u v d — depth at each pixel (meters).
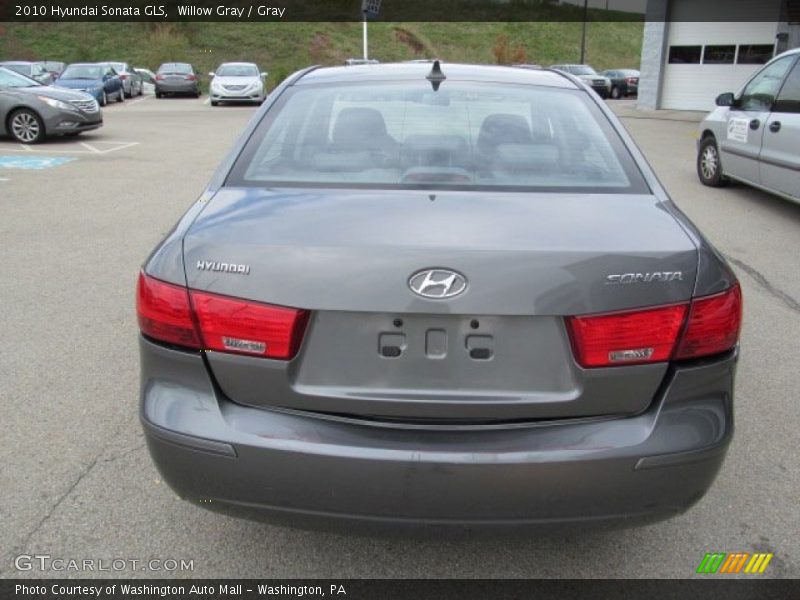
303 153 2.67
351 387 2.05
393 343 2.02
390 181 2.52
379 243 2.02
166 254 2.15
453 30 58.31
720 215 8.09
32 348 4.27
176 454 2.10
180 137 15.59
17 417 3.45
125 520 2.72
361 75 3.16
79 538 2.62
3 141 13.97
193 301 2.06
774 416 3.58
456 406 2.02
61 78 26.08
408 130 2.77
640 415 2.08
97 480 2.96
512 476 1.98
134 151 13.09
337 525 2.08
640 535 2.69
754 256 6.47
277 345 2.02
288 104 2.95
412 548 2.61
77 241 6.68
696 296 2.06
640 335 2.02
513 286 1.96
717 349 2.11
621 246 2.07
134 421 3.43
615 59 61.47
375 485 2.00
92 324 4.66
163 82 30.17
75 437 3.28
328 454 1.99
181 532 2.67
